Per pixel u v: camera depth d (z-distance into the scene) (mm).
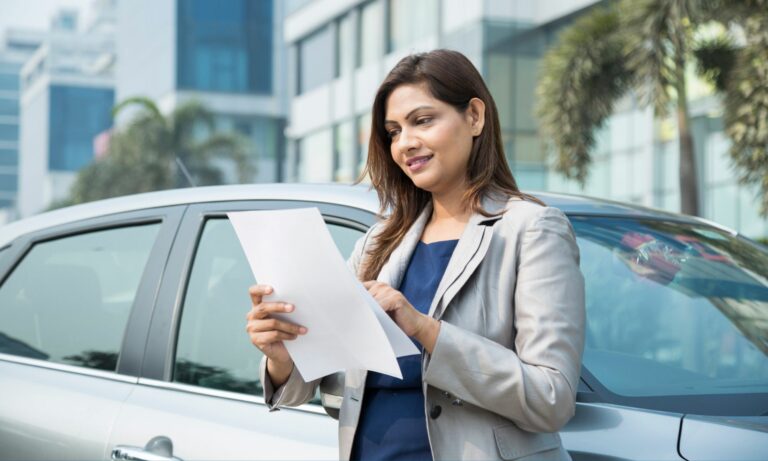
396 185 2070
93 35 95812
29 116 100812
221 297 2770
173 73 51000
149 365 2797
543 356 1765
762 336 2570
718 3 10883
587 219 2750
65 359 2982
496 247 1874
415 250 2006
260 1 51469
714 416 2115
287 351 1971
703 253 2779
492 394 1744
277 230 1777
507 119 20281
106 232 3078
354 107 27750
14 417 2902
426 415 1830
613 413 2094
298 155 31719
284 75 51844
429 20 22984
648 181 17750
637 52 11125
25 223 3314
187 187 3092
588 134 12438
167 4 53000
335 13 28484
